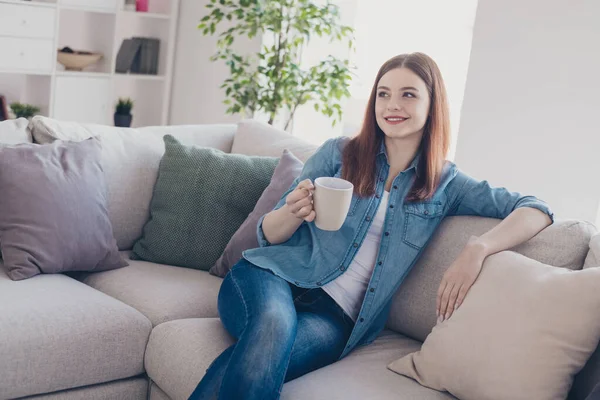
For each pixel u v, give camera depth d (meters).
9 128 2.55
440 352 1.88
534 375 1.74
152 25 5.20
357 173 2.18
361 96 4.24
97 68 4.94
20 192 2.29
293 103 4.07
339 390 1.82
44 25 4.46
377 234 2.15
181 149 2.68
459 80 3.72
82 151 2.49
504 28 3.18
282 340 1.78
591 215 2.96
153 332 2.14
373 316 2.10
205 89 4.88
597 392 1.62
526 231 2.04
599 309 1.76
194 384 1.94
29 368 1.93
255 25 3.99
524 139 3.16
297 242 2.18
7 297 2.06
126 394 2.15
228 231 2.60
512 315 1.80
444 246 2.18
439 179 2.21
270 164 2.69
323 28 3.90
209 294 2.39
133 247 2.67
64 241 2.33
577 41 2.96
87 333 2.04
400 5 3.97
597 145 2.93
